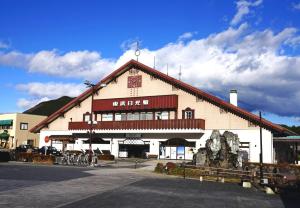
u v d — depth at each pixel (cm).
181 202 1420
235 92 4425
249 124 3956
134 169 3183
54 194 1520
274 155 4134
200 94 4275
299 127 5922
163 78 4584
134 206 1285
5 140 7212
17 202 1280
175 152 4391
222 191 1862
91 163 3725
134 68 4856
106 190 1716
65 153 4078
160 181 2264
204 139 4212
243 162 2998
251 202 1514
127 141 4747
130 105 4706
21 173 2495
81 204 1294
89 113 5181
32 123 7294
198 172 2634
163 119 4500
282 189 1959
